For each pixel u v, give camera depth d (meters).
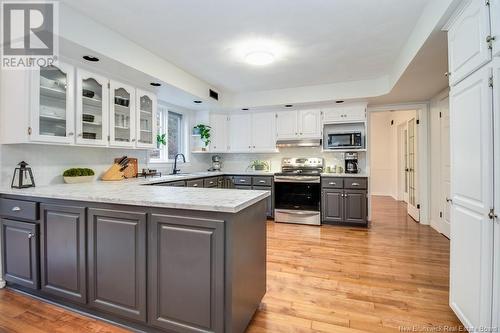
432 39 2.03
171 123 4.61
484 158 1.35
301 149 4.97
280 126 4.75
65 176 2.55
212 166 5.42
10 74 2.08
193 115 5.02
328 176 4.21
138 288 1.58
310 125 4.55
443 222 3.67
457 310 1.64
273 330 1.63
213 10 2.08
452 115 1.69
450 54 1.72
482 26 1.36
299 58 3.06
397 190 6.95
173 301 1.49
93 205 1.71
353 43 2.68
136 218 1.57
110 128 2.69
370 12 2.12
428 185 4.25
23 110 2.03
